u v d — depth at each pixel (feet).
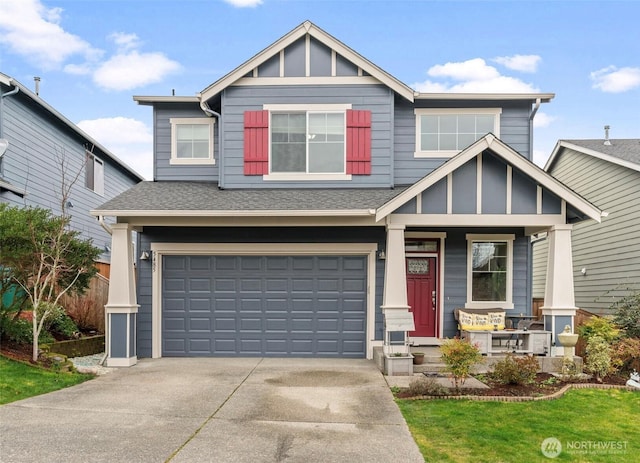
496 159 30.09
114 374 27.81
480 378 26.66
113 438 16.78
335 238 34.27
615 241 43.42
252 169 35.55
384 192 34.27
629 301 37.32
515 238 35.83
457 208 29.96
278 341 34.19
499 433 17.97
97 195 54.95
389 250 29.99
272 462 14.99
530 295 35.65
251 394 23.16
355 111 35.47
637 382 25.89
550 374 27.84
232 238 34.45
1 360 25.63
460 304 35.45
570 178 51.90
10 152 38.19
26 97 39.96
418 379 24.16
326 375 27.71
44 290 29.84
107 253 57.31
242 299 34.42
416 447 16.47
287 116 35.91
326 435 17.48
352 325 34.14
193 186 36.42
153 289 34.17
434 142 36.86
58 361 27.73
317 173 35.47
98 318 39.93
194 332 34.32
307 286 34.35
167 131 38.01
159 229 34.58
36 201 42.14
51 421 18.57
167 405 21.09
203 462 14.85
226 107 35.81
